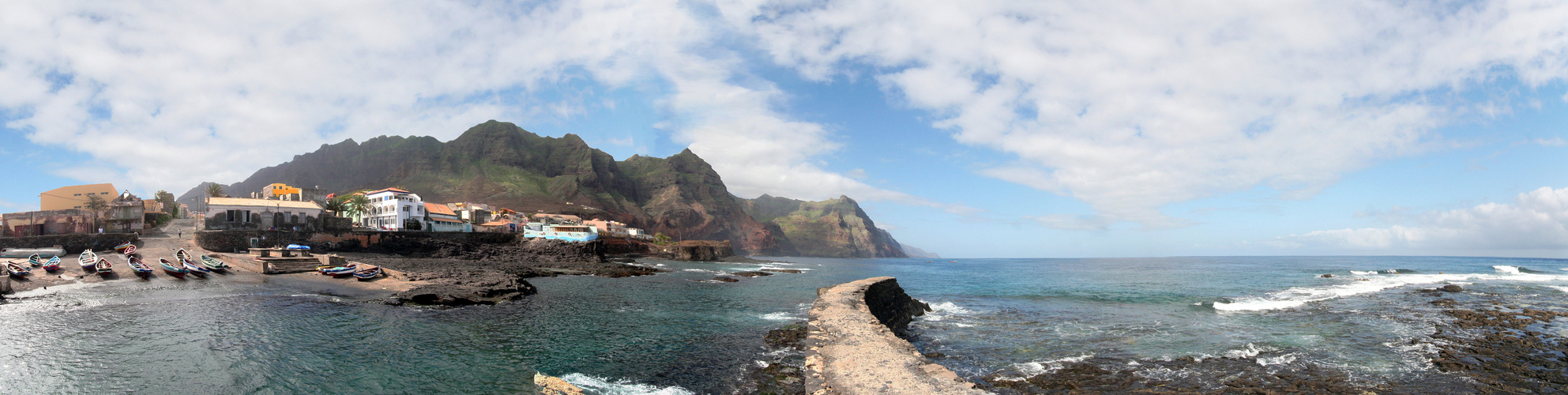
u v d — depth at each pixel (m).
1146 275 100.06
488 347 26.81
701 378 22.11
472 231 117.12
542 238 114.44
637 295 52.44
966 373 23.88
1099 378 22.50
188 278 47.22
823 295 34.56
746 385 21.19
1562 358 25.09
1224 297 52.81
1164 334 31.97
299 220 89.44
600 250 118.31
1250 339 30.25
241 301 37.12
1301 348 27.56
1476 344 28.03
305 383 20.12
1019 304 48.97
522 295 47.25
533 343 28.05
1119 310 43.31
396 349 25.56
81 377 20.12
